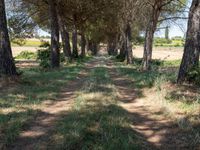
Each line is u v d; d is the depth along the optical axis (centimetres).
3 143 633
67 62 3159
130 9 2433
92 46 8394
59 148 598
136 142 638
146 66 2225
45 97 1100
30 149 618
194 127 743
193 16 1224
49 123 789
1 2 1383
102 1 3306
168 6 2198
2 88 1240
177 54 6838
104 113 840
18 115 829
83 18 3644
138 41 4794
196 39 1216
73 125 716
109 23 3978
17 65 3061
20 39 3125
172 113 862
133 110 962
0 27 1381
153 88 1261
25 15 2995
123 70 2294
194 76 1198
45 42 2994
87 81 1538
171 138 691
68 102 1054
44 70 2186
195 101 956
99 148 588
